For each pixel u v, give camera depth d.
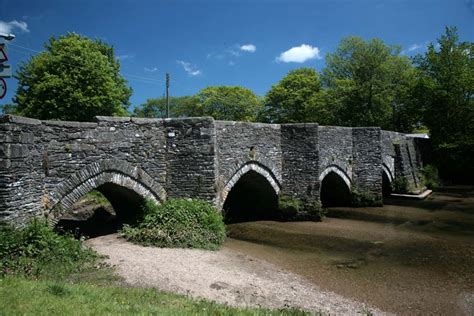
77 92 22.08
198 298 7.99
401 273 11.03
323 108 37.72
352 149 22.30
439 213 20.38
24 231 8.68
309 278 10.45
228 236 14.78
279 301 8.62
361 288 9.84
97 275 8.65
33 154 9.19
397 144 27.28
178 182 13.21
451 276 10.82
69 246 9.62
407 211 20.89
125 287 8.00
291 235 15.17
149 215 12.61
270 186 17.30
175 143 13.21
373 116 36.38
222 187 14.34
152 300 6.94
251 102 48.16
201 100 49.69
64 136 10.16
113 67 28.39
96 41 27.81
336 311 8.35
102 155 11.16
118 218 15.97
